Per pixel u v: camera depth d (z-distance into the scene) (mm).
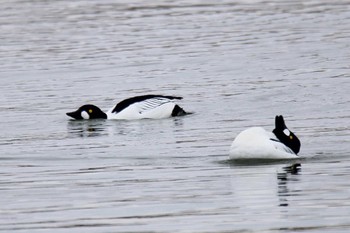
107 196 14773
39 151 19109
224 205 13922
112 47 32969
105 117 22891
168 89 26047
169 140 19828
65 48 33156
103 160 17922
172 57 30812
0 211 14008
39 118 23031
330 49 30891
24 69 29938
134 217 13398
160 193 14852
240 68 28547
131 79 27781
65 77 28469
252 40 33156
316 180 15305
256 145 16672
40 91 26562
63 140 20312
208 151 18375
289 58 29688
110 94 25875
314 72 27297
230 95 24750
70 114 22859
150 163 17422
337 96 23953
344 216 13070
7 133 21328
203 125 21422
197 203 14109
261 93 24766
